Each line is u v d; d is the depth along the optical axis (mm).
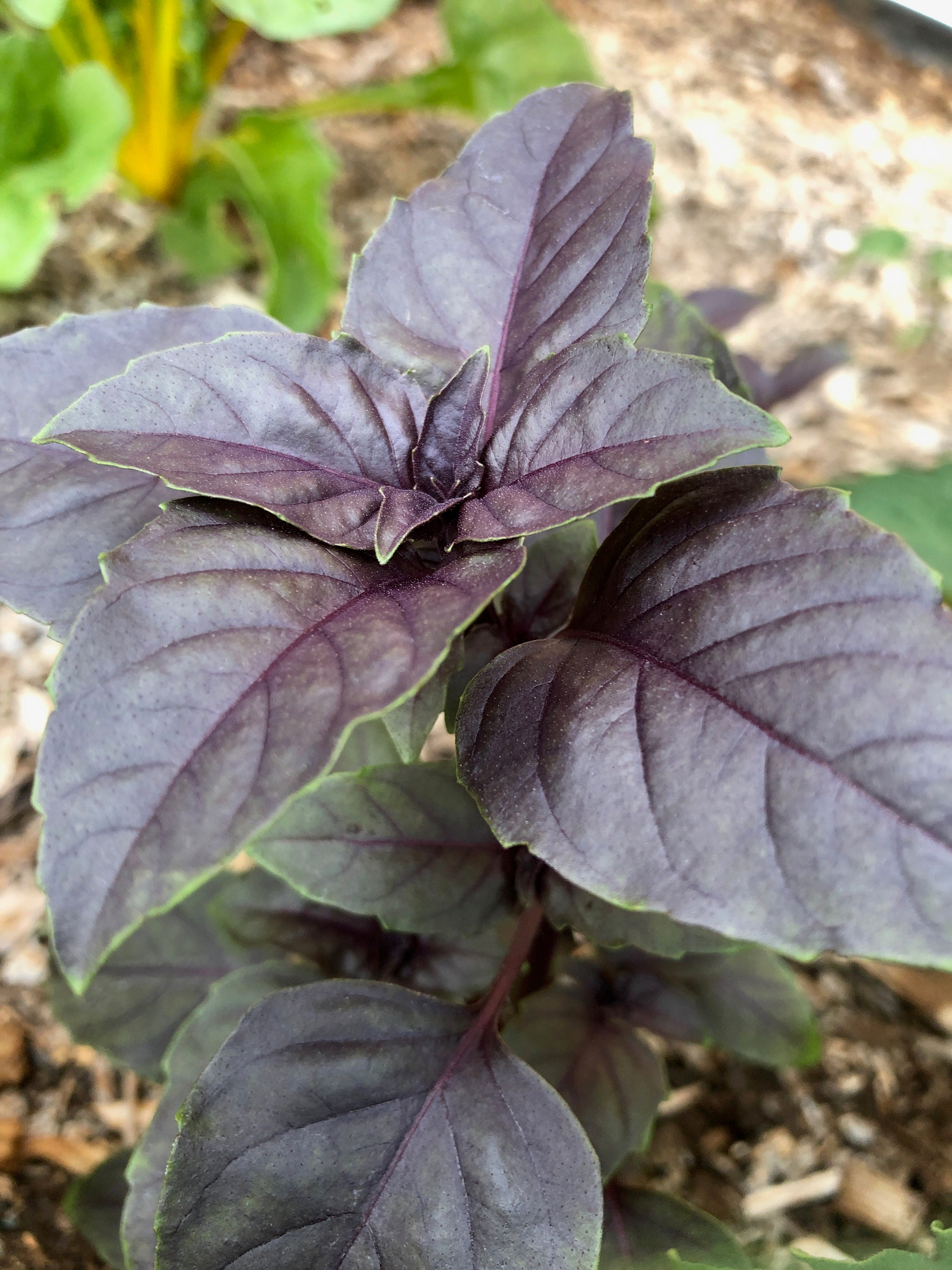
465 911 144
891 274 454
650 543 108
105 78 296
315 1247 116
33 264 294
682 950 133
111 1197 184
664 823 88
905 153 519
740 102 516
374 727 172
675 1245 162
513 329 131
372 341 130
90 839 79
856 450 382
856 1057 242
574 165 135
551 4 521
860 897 81
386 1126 124
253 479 105
